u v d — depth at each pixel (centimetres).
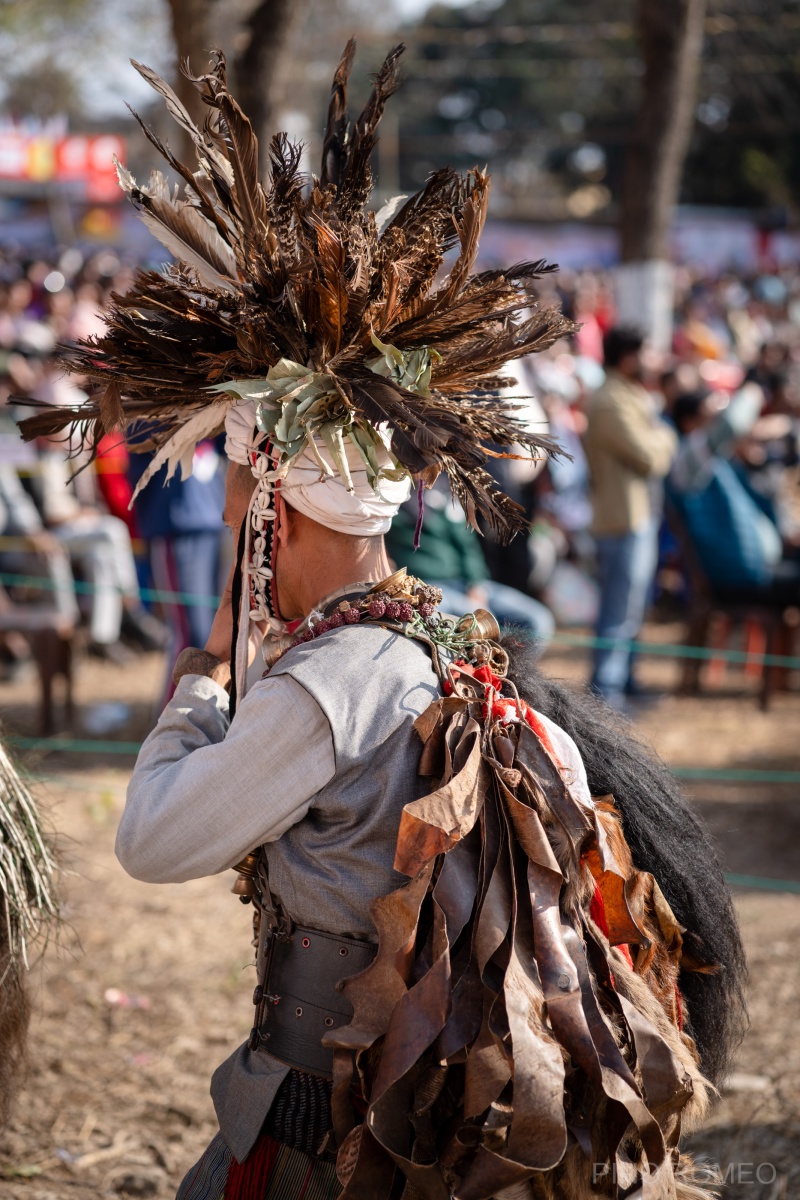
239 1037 546
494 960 238
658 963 267
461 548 793
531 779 250
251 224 266
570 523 1466
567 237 3881
